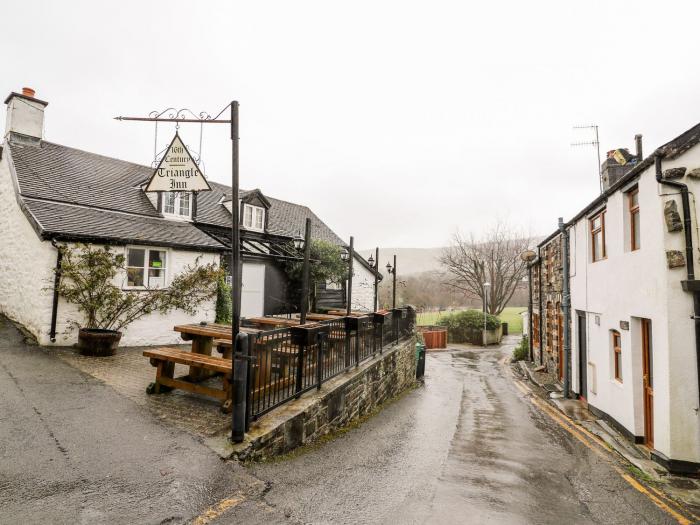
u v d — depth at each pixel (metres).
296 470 4.77
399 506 4.09
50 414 5.18
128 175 14.80
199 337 7.36
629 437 7.39
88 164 14.06
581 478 5.54
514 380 15.05
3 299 11.34
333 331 7.73
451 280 42.50
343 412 7.34
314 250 17.58
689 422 5.96
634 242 7.73
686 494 5.21
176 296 11.26
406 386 13.20
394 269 14.52
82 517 3.28
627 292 7.57
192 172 7.22
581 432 8.12
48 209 10.25
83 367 7.55
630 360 7.40
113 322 9.98
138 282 10.80
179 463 4.22
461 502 4.33
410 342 14.05
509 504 4.38
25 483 3.66
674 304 6.14
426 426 7.98
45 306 8.95
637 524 4.26
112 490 3.67
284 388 6.57
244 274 15.79
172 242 11.28
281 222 20.62
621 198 7.90
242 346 4.77
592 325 9.62
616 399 8.07
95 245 9.78
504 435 7.62
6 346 8.48
